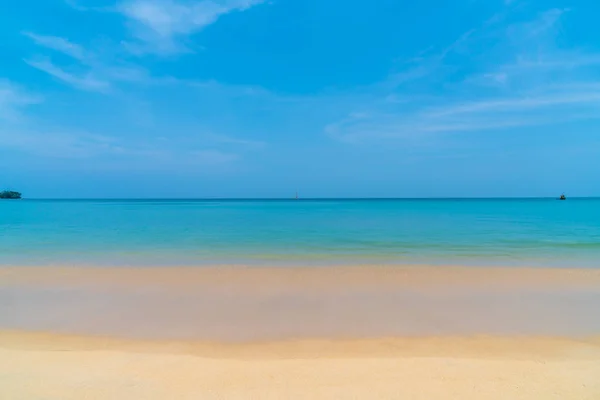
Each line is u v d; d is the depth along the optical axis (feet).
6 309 26.21
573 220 112.37
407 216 138.31
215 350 19.47
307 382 15.21
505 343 20.47
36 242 63.00
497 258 47.96
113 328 22.62
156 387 14.75
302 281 34.53
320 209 213.46
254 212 175.01
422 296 29.60
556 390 14.47
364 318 24.52
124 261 45.78
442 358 18.03
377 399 13.79
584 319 24.35
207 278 35.76
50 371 16.26
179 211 188.55
